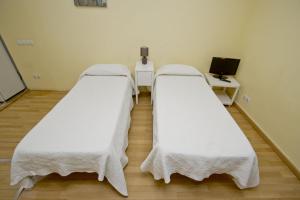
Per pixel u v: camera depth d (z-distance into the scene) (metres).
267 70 2.03
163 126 1.51
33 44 2.67
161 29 2.54
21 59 2.80
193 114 1.68
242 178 1.30
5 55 2.69
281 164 1.73
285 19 1.76
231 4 2.35
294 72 1.65
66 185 1.49
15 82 2.91
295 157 1.64
